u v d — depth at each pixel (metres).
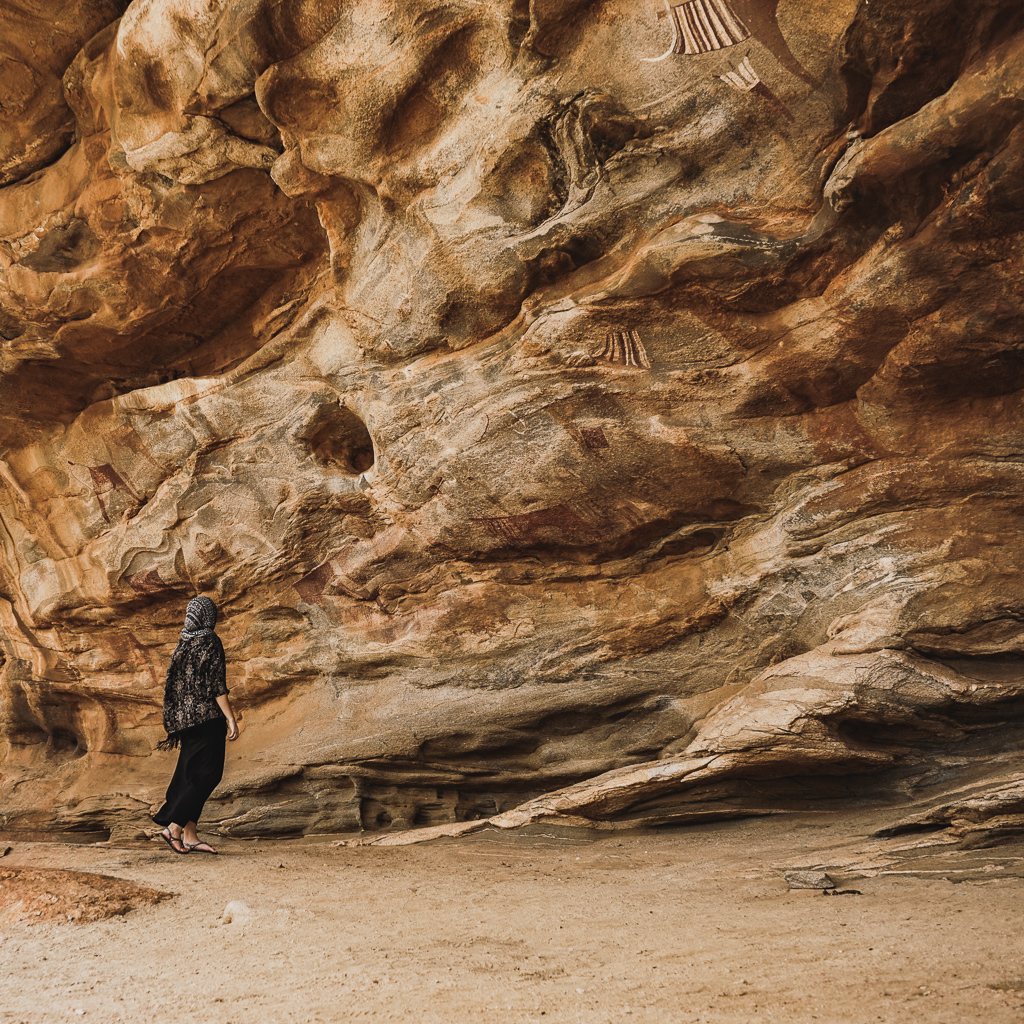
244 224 6.89
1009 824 3.76
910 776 4.87
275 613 7.89
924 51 4.18
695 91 4.85
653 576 6.27
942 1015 1.85
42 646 9.50
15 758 10.02
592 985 2.36
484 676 6.76
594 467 6.01
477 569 6.82
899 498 5.23
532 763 6.55
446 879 4.23
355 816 6.82
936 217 4.47
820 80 4.54
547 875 4.25
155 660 8.88
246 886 4.26
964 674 4.79
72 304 7.50
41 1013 2.61
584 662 6.38
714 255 5.02
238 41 5.50
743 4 4.50
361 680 7.40
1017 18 3.95
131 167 6.60
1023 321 4.60
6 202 7.27
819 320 5.06
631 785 5.13
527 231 5.65
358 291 6.64
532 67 5.16
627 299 5.45
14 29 6.47
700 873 3.94
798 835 4.56
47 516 9.05
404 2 5.20
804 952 2.46
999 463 4.96
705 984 2.26
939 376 4.95
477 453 6.37
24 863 5.61
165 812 5.52
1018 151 4.05
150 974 2.94
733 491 5.80
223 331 7.89
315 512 7.43
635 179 5.23
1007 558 4.88
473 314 6.19
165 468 8.16
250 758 7.62
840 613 5.34
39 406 8.55
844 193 4.59
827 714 4.71
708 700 5.88
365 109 5.64
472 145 5.56
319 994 2.49
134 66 6.06
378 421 6.84
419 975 2.59
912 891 3.15
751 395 5.46
